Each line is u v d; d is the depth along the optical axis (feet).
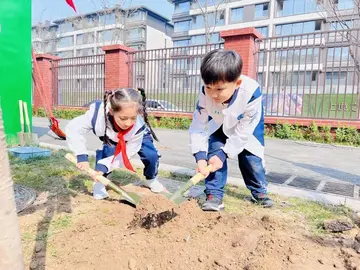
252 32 26.78
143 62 36.47
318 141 24.72
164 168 12.25
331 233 6.42
